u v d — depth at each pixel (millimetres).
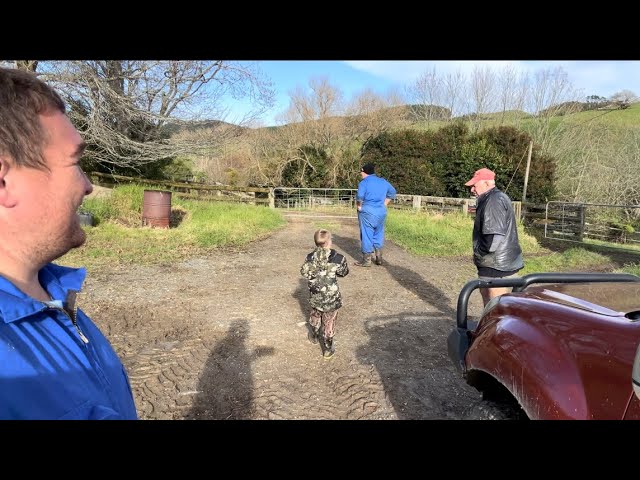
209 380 3574
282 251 9617
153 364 3828
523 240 12570
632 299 1975
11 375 749
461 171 21438
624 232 13969
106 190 13141
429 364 3994
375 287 6801
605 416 1396
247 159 27469
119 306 5355
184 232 10797
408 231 12781
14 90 825
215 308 5438
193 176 24250
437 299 6195
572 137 22047
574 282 2570
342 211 20531
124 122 12625
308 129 26844
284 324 4953
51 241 900
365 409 3174
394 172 23188
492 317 2125
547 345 1682
